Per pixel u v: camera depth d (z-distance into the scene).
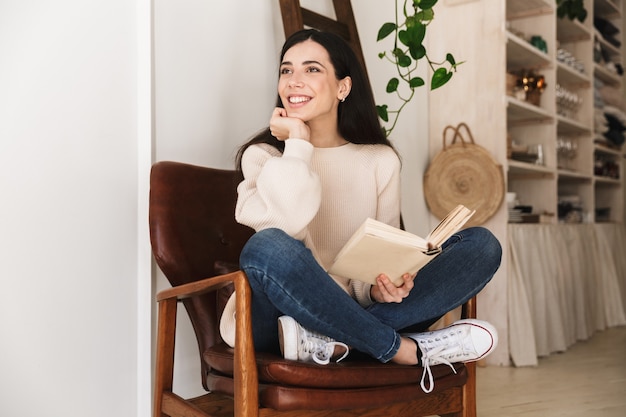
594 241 4.23
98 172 1.81
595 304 4.10
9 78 1.59
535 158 3.58
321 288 1.36
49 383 1.67
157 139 1.97
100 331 1.80
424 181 3.28
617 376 2.85
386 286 1.43
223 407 1.87
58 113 1.70
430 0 2.53
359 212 1.74
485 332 1.53
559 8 4.07
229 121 2.23
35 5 1.65
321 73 1.70
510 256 3.13
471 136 3.21
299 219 1.46
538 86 3.64
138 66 1.94
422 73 3.32
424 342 1.52
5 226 1.57
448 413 1.63
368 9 2.92
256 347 1.53
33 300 1.63
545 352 3.28
